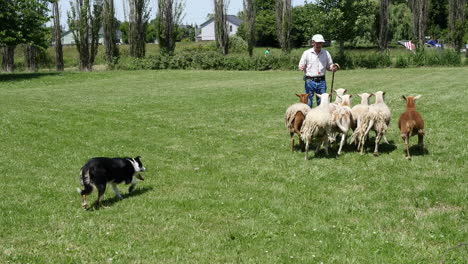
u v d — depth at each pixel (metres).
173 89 25.91
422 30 44.44
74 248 5.51
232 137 12.38
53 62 52.56
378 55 39.84
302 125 9.58
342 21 46.81
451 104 16.19
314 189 7.75
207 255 5.25
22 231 6.08
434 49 42.31
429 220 6.17
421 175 8.21
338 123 9.50
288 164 9.40
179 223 6.31
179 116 16.17
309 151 10.49
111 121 15.14
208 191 7.77
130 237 5.82
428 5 43.91
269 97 20.91
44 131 13.42
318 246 5.47
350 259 5.09
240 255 5.26
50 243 5.65
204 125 14.28
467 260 5.00
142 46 46.50
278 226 6.12
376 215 6.41
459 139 10.81
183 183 8.37
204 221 6.38
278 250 5.37
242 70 41.69
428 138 11.10
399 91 21.23
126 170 7.43
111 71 41.22
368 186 7.79
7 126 14.07
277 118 15.23
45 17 36.47
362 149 9.75
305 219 6.34
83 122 14.98
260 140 11.90
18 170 9.31
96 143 11.91
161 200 7.34
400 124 9.37
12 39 33.28
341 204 6.88
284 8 44.47
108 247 5.48
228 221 6.36
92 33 43.91
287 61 41.03
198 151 10.92
